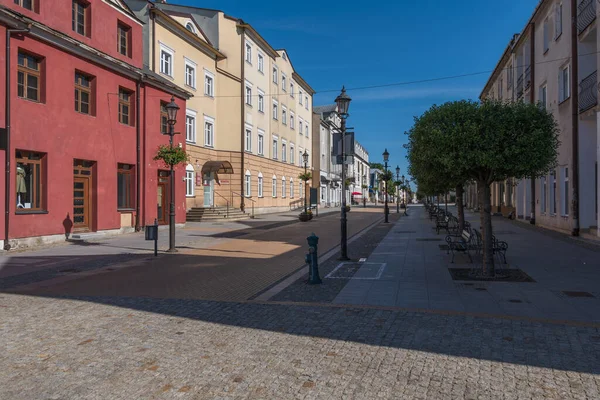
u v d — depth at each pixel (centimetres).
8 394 423
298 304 759
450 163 901
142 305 766
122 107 2058
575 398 410
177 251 1495
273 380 452
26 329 626
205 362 500
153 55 2564
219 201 3431
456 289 856
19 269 1162
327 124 6562
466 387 433
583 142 1759
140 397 417
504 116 888
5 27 1444
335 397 415
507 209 3219
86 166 1841
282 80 4591
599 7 1543
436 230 2186
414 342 560
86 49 1753
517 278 953
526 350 527
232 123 3497
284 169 4672
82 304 773
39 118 1577
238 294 852
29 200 1571
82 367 488
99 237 1864
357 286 902
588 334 582
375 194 11262
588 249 1405
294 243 1742
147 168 2170
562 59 1925
